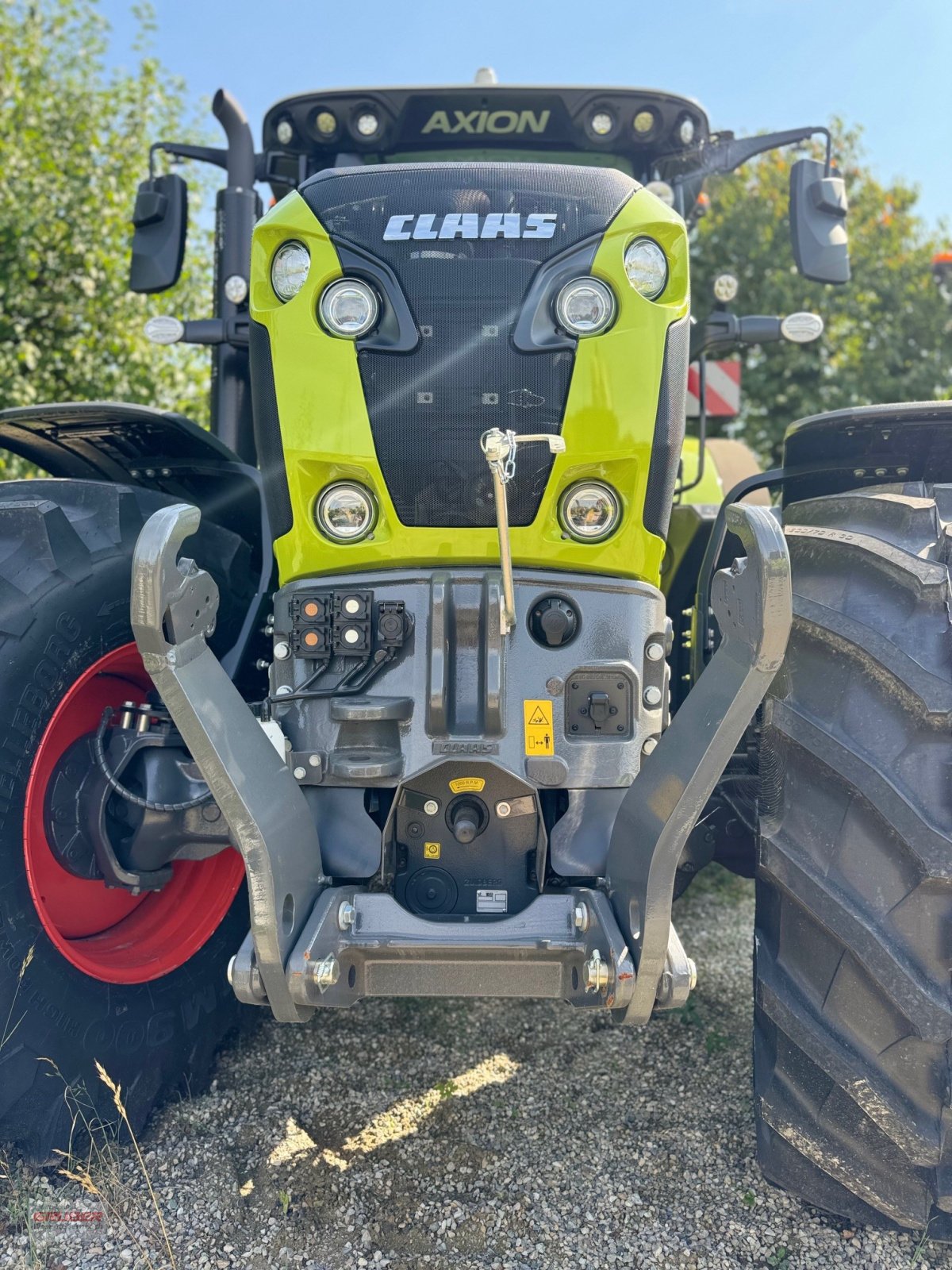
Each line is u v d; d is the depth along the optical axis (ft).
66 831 6.84
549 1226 6.07
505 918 5.80
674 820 5.16
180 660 5.05
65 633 6.73
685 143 9.65
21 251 20.58
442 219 6.51
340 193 6.66
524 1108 7.34
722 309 9.75
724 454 16.74
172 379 21.89
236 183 10.01
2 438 8.22
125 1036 7.00
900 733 5.47
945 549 5.82
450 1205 6.24
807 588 6.15
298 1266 5.75
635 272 6.45
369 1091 7.59
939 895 5.33
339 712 6.22
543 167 6.77
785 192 33.68
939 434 6.95
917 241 35.32
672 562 9.23
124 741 6.84
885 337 32.22
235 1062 8.07
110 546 7.11
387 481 6.43
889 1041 5.45
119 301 21.53
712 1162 6.68
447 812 6.31
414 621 6.28
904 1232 6.03
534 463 6.37
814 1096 5.75
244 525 8.60
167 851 6.89
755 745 7.26
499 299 6.39
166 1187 6.45
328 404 6.41
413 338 6.35
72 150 22.50
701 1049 8.19
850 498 6.59
